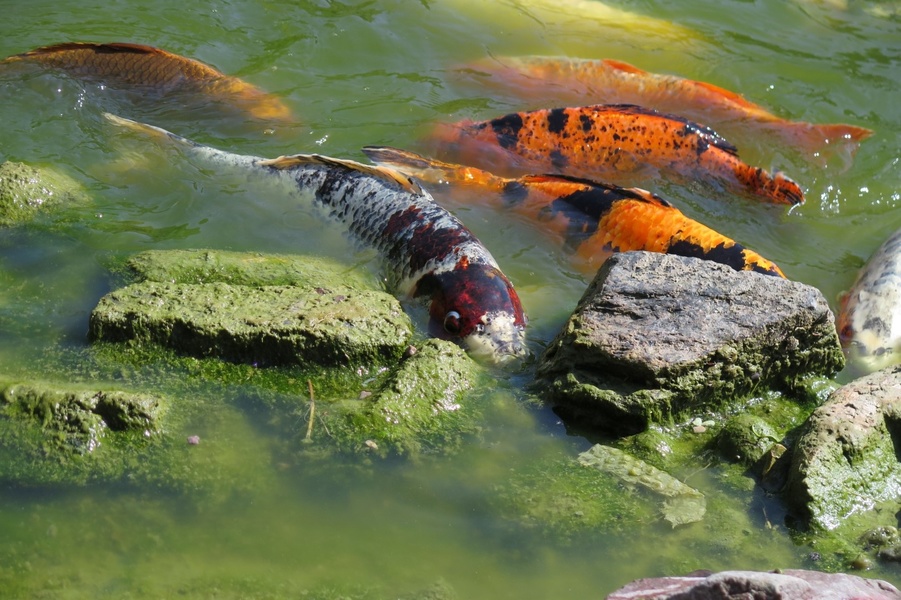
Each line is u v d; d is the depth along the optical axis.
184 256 4.43
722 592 3.89
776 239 4.61
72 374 4.27
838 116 4.93
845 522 4.16
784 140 4.80
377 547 4.13
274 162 4.59
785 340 4.30
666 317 4.29
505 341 4.34
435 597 4.09
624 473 4.20
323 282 4.41
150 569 4.10
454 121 4.81
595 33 5.10
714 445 4.25
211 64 4.89
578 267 4.52
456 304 4.36
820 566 4.12
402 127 4.79
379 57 4.97
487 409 4.27
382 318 4.32
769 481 4.20
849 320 4.44
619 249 4.51
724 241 4.45
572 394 4.25
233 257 4.45
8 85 4.71
